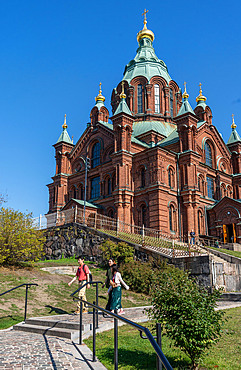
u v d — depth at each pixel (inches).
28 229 931.3
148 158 1573.6
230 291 964.0
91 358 330.3
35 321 490.9
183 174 1616.6
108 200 1689.2
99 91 2026.3
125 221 1539.1
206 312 307.1
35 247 951.0
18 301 621.0
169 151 1584.6
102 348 370.0
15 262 912.9
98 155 1876.2
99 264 1055.6
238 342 392.5
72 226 1224.8
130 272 867.4
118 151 1615.4
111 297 514.0
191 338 295.9
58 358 322.3
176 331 302.2
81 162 1968.5
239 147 2052.2
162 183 1521.9
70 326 441.1
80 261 583.5
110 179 1727.4
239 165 2033.7
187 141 1642.5
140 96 2175.2
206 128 1930.4
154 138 1904.5
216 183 1872.5
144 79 2161.7
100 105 1969.7
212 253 1163.3
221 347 375.6
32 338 410.6
